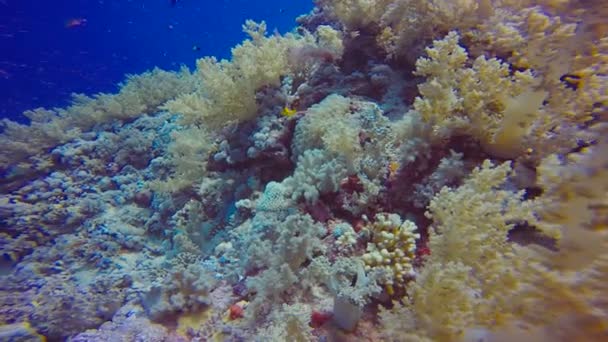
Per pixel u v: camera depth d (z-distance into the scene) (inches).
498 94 133.0
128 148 332.5
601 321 60.9
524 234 114.0
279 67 221.0
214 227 221.8
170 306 147.3
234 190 225.3
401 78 203.5
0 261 285.9
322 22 297.3
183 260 199.8
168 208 258.4
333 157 161.9
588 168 72.4
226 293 152.1
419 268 121.5
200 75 241.1
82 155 340.5
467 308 89.4
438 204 114.9
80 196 315.3
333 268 117.2
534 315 71.5
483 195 106.5
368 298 107.0
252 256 147.6
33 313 206.2
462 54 137.2
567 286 67.4
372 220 146.8
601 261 65.0
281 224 150.2
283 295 129.3
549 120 125.3
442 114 138.4
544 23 143.3
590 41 130.2
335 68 225.3
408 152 141.4
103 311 195.5
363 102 193.8
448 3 177.9
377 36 222.2
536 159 128.3
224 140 236.4
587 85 126.0
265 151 204.1
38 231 297.1
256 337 113.3
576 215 71.4
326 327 115.1
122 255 258.4
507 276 85.1
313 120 182.2
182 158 241.6
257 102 227.1
